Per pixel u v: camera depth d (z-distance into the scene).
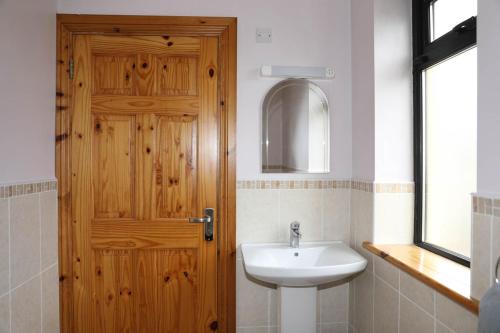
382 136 1.63
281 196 1.85
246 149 1.84
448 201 1.44
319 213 1.87
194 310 1.84
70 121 1.79
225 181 1.83
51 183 1.66
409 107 1.64
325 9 1.88
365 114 1.72
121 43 1.81
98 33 1.80
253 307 1.84
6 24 1.31
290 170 1.85
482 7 1.01
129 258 1.82
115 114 1.81
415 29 1.61
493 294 0.81
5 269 1.29
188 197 1.84
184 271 1.84
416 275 1.23
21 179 1.41
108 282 1.81
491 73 0.97
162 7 1.81
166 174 1.83
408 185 1.63
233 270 1.82
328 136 1.87
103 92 1.81
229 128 1.81
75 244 1.79
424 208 1.61
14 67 1.36
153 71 1.83
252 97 1.84
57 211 1.73
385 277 1.50
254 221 1.84
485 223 0.97
